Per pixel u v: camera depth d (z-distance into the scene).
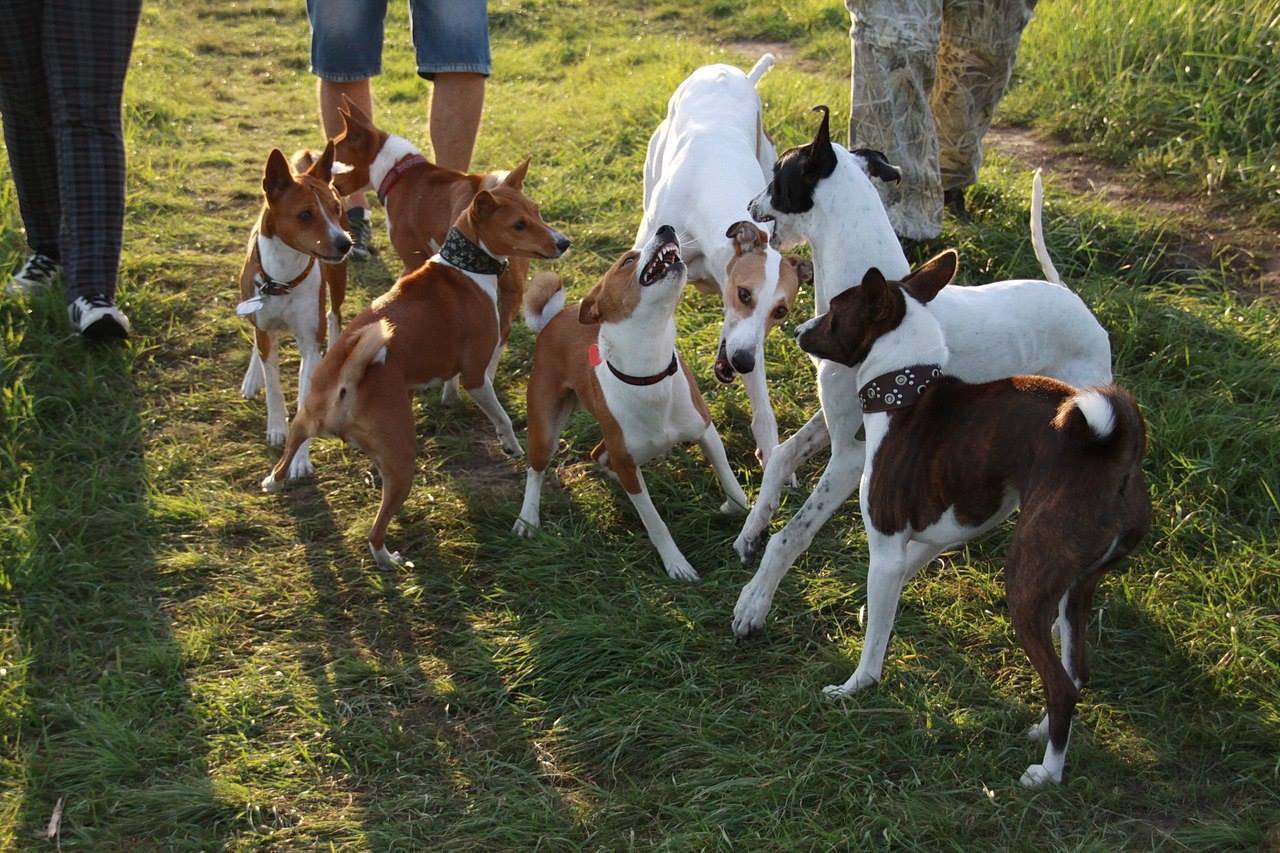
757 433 4.74
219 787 3.37
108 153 5.63
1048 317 3.91
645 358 4.04
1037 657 3.10
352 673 3.84
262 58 11.17
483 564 4.39
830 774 3.34
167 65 10.68
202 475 4.91
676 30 11.41
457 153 6.55
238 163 8.30
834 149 3.93
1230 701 3.53
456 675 3.84
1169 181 6.88
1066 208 6.47
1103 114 7.65
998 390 3.33
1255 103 7.14
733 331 4.42
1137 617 3.86
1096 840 3.05
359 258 6.77
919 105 5.77
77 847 3.22
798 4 11.26
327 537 4.57
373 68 6.69
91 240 5.65
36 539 4.36
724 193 4.96
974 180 6.57
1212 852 3.03
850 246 3.93
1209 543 4.18
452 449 5.11
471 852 3.17
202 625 4.05
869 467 3.50
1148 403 4.90
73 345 5.62
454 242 4.82
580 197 7.29
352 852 3.18
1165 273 5.94
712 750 3.43
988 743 3.43
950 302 3.82
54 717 3.65
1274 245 6.09
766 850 3.09
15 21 5.63
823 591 4.10
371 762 3.49
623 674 3.77
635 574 4.26
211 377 5.62
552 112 9.01
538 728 3.62
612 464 4.29
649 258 3.92
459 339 4.73
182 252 6.80
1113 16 8.23
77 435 5.06
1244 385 4.99
